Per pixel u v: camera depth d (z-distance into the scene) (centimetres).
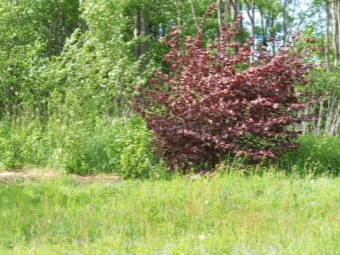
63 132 1441
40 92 1928
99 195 1066
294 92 1342
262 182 1122
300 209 936
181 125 1300
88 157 1390
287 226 812
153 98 1358
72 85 1831
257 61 1389
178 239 762
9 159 1428
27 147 1469
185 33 2877
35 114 1862
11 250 741
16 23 2159
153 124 1306
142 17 2822
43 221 867
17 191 1076
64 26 2722
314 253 659
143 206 962
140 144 1311
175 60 1405
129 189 1100
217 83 1300
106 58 1923
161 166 1311
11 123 1667
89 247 721
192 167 1303
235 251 674
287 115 1310
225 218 883
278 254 658
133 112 1748
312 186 1095
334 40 3173
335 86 1975
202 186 1069
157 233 798
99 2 1984
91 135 1482
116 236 761
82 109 1642
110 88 1852
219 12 2491
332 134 1752
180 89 1352
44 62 2022
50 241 789
